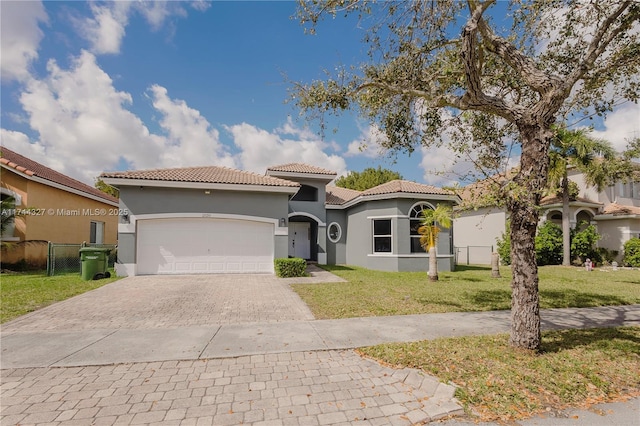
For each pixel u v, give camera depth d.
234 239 14.52
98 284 11.35
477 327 6.39
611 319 7.27
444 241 17.12
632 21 4.96
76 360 4.66
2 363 4.55
